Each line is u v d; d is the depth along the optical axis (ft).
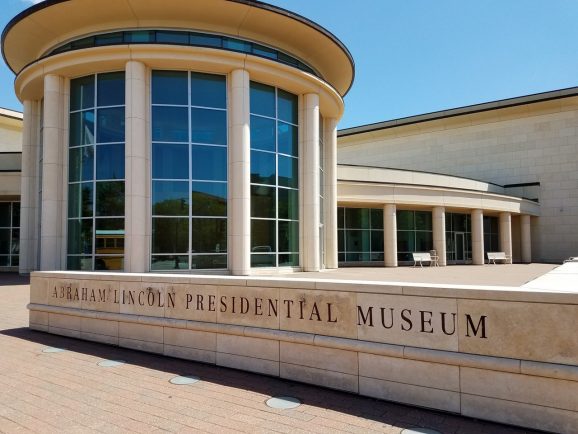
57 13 58.85
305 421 14.60
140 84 55.67
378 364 16.79
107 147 57.26
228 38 62.28
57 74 59.52
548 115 122.42
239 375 19.86
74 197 58.80
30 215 68.44
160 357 23.13
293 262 65.36
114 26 60.49
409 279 55.31
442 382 15.43
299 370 18.79
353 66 76.02
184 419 14.78
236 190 57.41
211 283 21.85
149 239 55.06
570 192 119.03
